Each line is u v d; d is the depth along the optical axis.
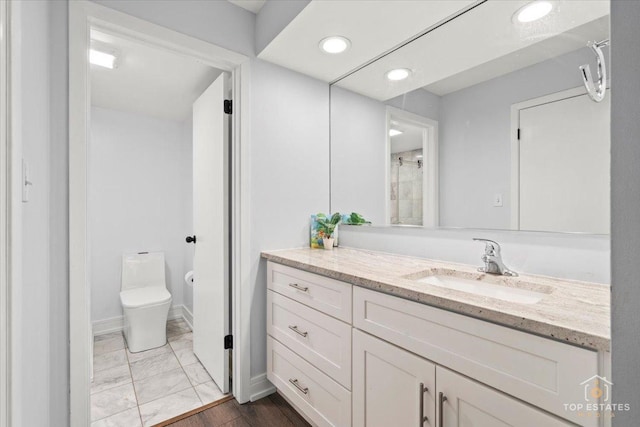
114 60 1.99
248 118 1.80
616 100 0.49
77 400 1.30
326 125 2.18
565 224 1.20
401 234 1.78
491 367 0.83
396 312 1.08
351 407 1.26
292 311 1.61
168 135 3.26
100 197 2.88
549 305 0.86
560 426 0.71
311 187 2.10
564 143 1.21
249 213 1.81
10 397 0.57
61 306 1.27
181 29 1.58
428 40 1.58
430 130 1.65
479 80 1.46
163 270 3.12
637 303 0.47
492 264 1.31
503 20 1.37
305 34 1.61
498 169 1.39
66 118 1.27
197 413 1.72
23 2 0.76
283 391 1.68
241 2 1.76
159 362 2.29
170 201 3.27
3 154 0.56
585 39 1.16
